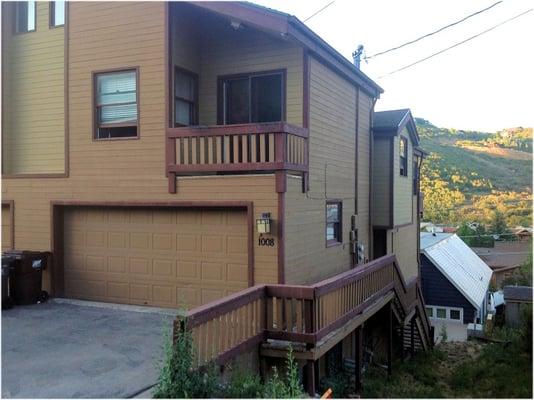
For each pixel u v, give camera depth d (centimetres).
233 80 951
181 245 864
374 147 1266
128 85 895
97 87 920
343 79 1052
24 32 1023
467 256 2634
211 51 962
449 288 2005
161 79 859
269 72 909
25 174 980
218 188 805
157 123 861
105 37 906
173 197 843
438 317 2016
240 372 530
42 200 965
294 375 505
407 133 1436
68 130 938
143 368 552
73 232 956
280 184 753
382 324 1152
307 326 606
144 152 870
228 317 545
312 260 880
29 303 898
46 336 685
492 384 796
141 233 897
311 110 890
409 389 832
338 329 691
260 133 753
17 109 1032
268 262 767
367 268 836
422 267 2044
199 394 454
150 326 741
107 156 902
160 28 862
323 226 939
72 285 954
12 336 686
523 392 718
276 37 897
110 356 594
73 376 525
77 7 930
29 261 901
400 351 1276
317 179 910
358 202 1145
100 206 924
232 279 823
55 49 990
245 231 816
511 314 1441
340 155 1034
